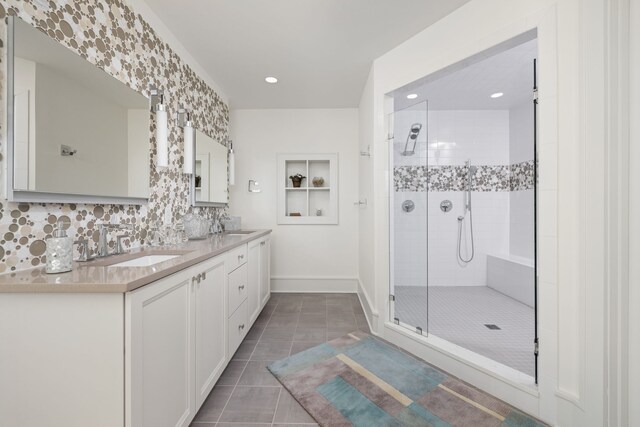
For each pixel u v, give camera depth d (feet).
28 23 3.47
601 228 3.88
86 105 4.34
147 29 5.94
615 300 3.81
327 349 7.03
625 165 3.74
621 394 3.77
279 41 7.25
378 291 7.91
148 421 3.23
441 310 9.45
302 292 12.16
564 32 4.32
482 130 12.48
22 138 3.40
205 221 7.54
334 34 6.93
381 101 7.89
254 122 12.20
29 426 2.93
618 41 3.75
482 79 9.46
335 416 4.64
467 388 5.42
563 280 4.37
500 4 5.19
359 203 11.30
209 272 5.01
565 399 4.31
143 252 5.13
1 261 3.29
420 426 4.41
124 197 5.20
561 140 4.36
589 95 3.99
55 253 3.34
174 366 3.83
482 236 12.51
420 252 7.30
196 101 8.29
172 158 6.98
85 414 2.91
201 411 4.82
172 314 3.79
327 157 12.16
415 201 7.48
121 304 2.90
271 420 4.61
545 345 4.56
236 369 6.15
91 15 4.51
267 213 12.25
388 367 6.18
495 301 10.41
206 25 6.60
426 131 7.45
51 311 2.90
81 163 4.25
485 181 12.48
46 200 3.73
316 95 10.85
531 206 11.23
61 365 2.91
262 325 8.60
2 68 3.26
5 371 2.92
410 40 7.05
